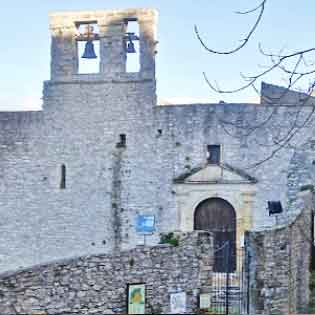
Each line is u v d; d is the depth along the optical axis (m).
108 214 28.34
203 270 16.48
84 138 28.72
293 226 18.45
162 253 15.61
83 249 28.42
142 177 28.23
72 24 28.95
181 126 28.08
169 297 15.67
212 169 27.78
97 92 28.72
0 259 29.03
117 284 14.73
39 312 13.38
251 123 27.66
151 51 28.48
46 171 28.89
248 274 17.41
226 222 27.75
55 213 28.75
